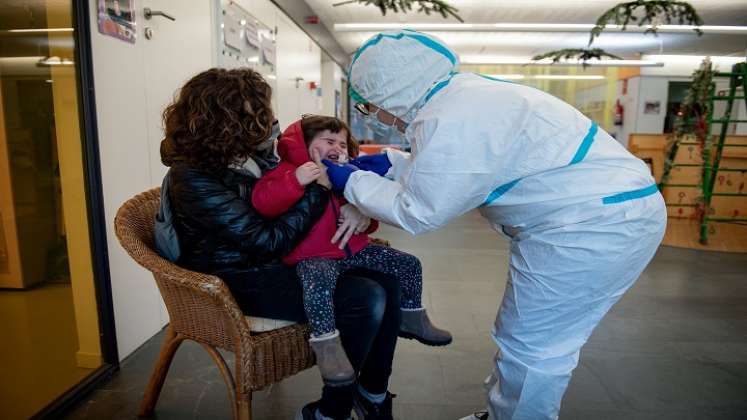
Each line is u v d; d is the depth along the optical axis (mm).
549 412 1255
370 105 1220
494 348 2184
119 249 1950
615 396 1803
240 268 1289
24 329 1809
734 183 5297
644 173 1158
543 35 7188
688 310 2723
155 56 2178
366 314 1263
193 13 2531
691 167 5352
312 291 1216
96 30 1765
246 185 1277
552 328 1214
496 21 6207
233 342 1245
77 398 1695
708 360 2105
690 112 4555
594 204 1079
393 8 3389
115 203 1916
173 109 1237
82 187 1776
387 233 4820
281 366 1276
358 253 1461
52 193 1772
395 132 1313
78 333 1876
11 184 1737
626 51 8406
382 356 1408
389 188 1144
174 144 1219
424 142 1049
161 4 2219
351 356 1292
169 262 1219
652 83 9117
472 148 1023
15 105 1727
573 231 1095
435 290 2992
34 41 1684
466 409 1706
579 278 1132
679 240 4527
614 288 1210
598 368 2018
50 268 1820
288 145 1312
